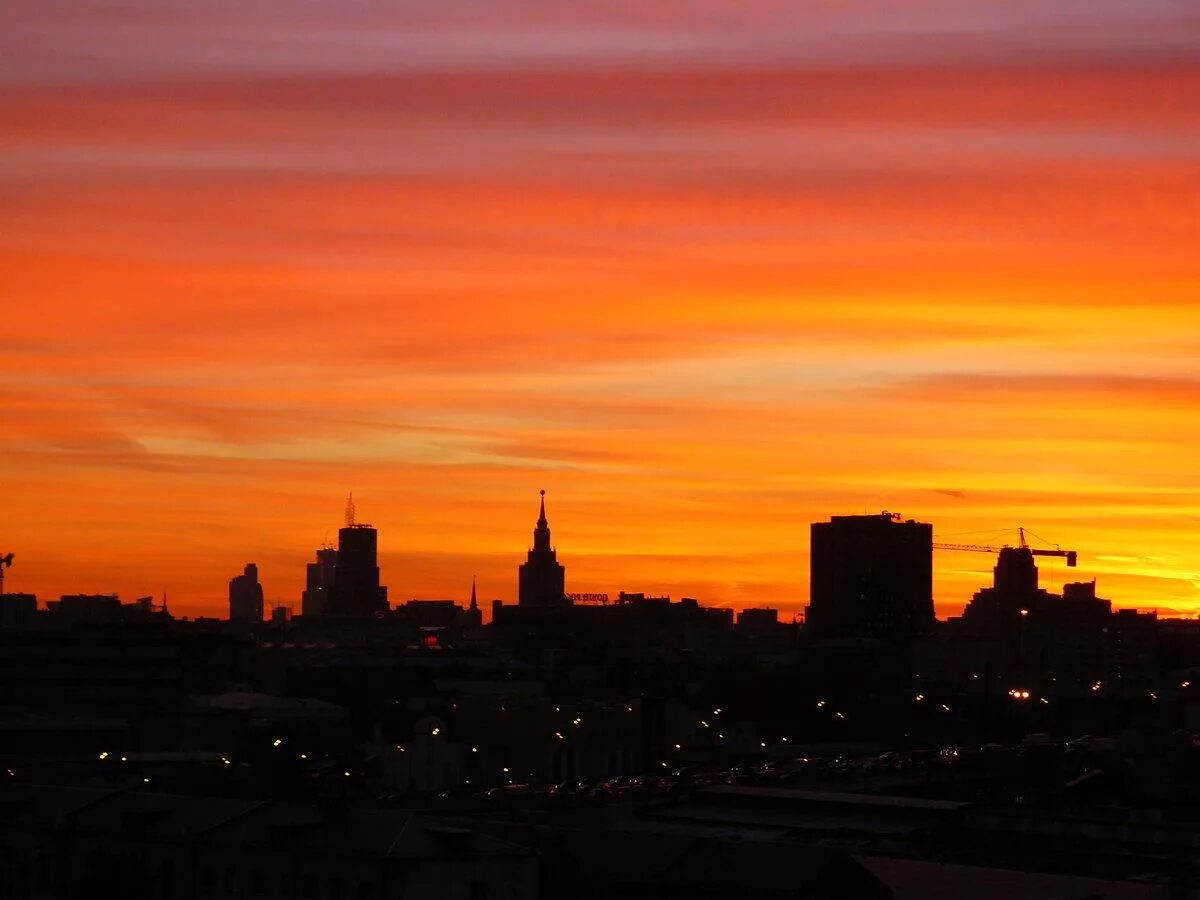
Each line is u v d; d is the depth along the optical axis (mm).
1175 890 195125
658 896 183500
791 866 182000
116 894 177875
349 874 167625
